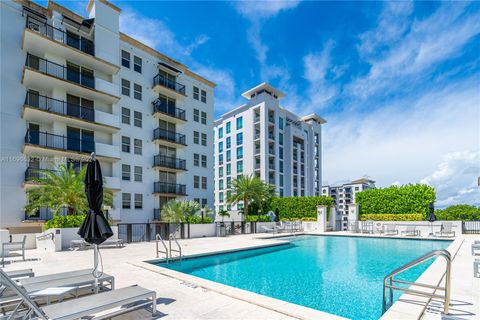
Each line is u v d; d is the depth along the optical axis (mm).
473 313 3990
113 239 13961
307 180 54062
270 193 30422
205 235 18828
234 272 9102
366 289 7031
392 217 21594
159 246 13359
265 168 44219
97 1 22859
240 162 48906
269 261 11039
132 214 24281
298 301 6113
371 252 13336
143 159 25781
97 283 4762
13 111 18656
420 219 20438
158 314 4168
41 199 15016
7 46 18688
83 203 15203
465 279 5957
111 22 23625
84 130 21969
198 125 31906
